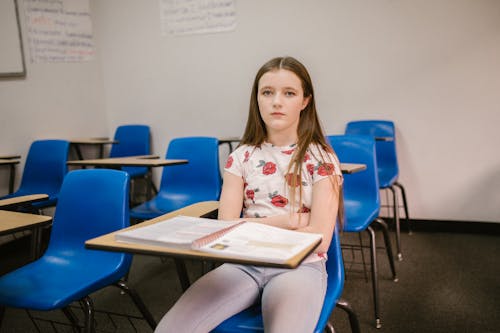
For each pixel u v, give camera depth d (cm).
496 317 181
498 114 302
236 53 364
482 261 252
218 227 82
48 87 346
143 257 278
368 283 223
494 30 296
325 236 105
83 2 380
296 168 113
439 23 308
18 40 317
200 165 250
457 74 308
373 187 205
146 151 379
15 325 187
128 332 176
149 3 384
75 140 348
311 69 344
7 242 299
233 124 374
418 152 325
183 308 92
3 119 307
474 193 315
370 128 324
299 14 341
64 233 147
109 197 140
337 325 178
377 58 326
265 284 103
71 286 122
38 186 292
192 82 382
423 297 204
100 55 405
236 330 93
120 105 409
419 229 332
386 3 319
